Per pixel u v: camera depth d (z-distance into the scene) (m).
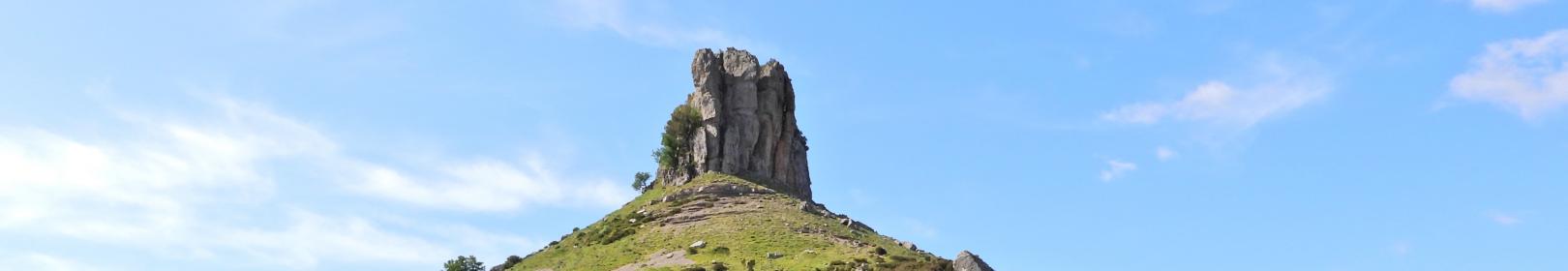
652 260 178.38
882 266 158.62
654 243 192.12
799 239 184.12
